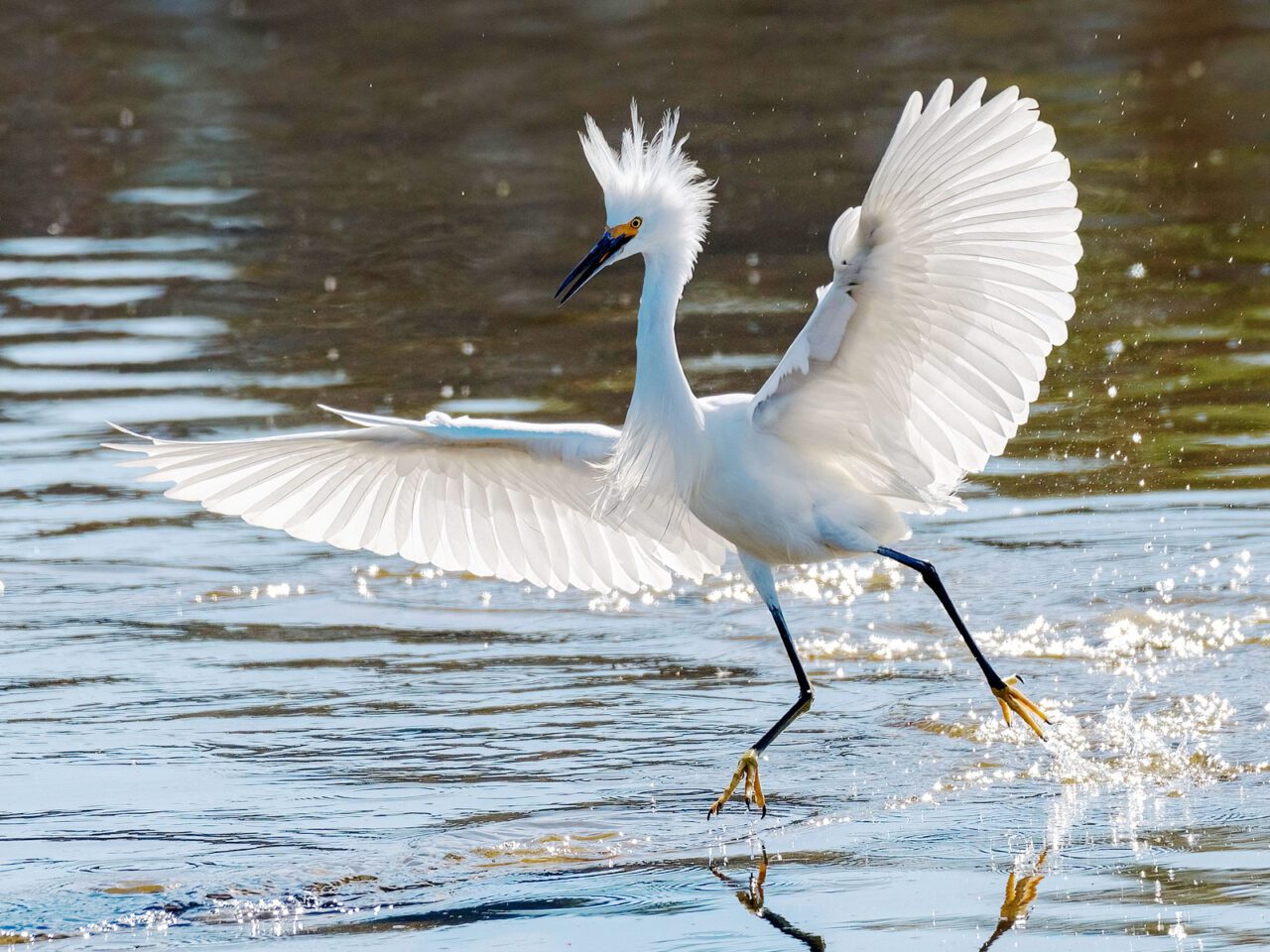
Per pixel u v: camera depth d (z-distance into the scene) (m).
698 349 18.41
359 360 18.67
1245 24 34.31
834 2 38.84
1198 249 21.27
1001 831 9.01
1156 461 15.04
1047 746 10.20
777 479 9.82
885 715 10.83
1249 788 9.41
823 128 27.92
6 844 9.16
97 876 8.77
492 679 11.62
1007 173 8.27
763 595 10.38
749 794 9.45
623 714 10.96
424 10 39.59
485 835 9.20
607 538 10.66
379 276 21.95
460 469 10.16
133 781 9.99
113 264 22.66
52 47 36.81
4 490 15.39
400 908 8.37
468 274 22.02
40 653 12.09
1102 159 25.53
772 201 24.34
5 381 18.23
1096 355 17.80
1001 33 34.81
